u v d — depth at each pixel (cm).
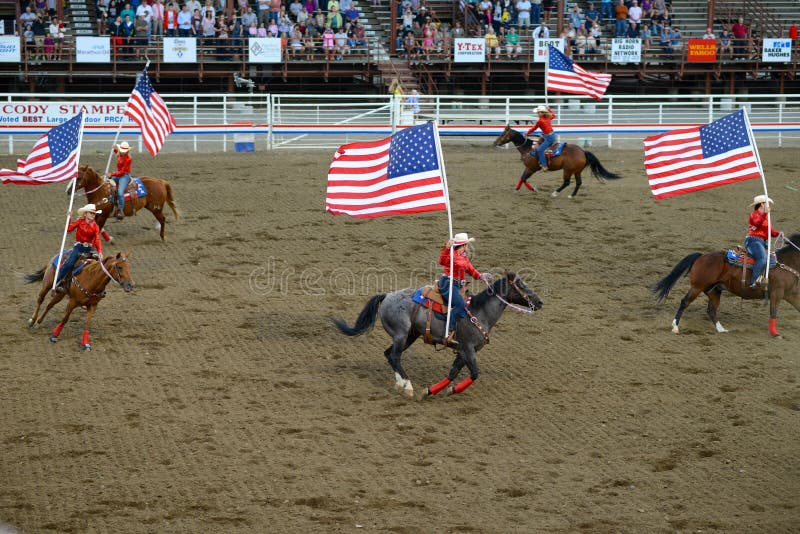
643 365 1452
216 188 2666
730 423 1243
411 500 1031
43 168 1698
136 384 1342
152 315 1641
